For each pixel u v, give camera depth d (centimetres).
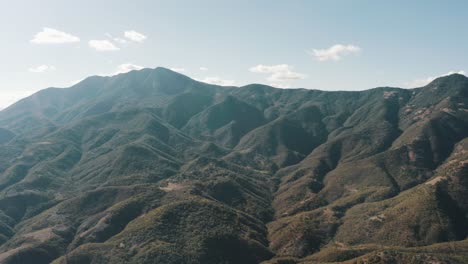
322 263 17550
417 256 16400
